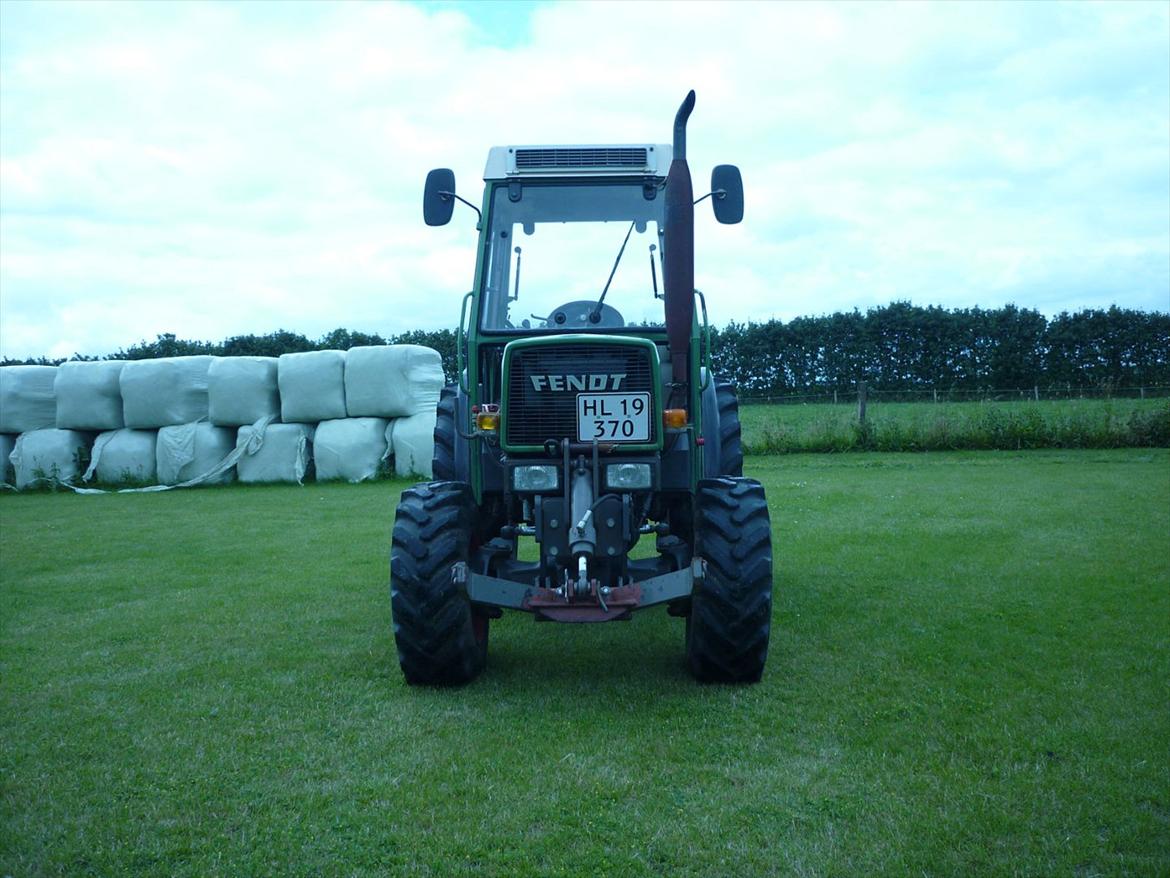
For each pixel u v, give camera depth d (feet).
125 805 10.96
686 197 14.03
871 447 55.16
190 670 16.25
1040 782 10.84
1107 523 28.37
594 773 11.50
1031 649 16.02
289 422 50.37
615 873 9.19
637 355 14.42
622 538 14.14
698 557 14.29
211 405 50.21
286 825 10.36
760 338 122.62
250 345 93.25
